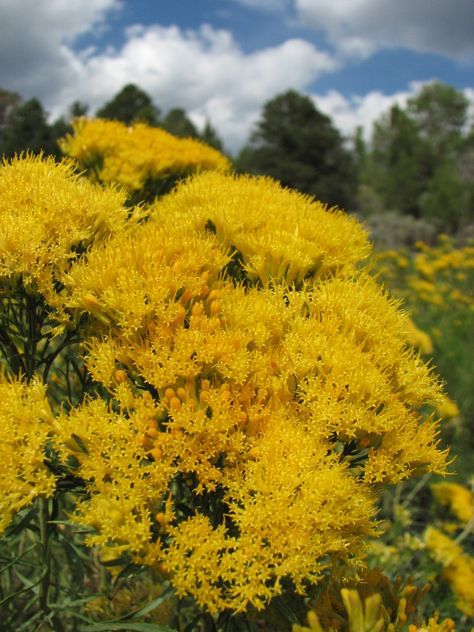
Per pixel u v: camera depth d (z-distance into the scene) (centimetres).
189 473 17
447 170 486
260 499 16
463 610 35
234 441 16
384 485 18
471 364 82
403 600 17
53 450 18
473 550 51
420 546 40
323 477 16
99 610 26
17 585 29
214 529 17
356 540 17
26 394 18
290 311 20
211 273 19
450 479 58
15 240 18
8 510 16
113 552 16
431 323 98
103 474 16
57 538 20
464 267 125
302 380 18
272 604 17
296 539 15
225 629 18
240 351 17
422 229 345
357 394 18
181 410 16
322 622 17
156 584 25
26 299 20
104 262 19
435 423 19
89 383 22
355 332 20
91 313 19
